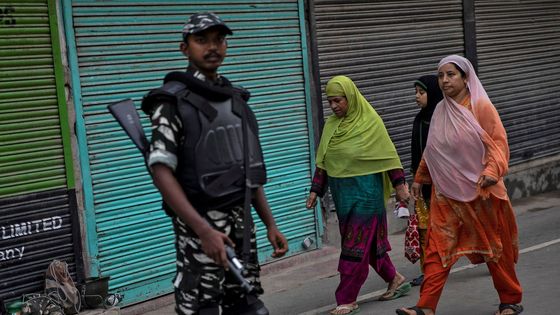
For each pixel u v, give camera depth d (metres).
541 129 11.23
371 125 6.11
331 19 8.46
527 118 11.01
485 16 10.34
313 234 8.26
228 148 3.59
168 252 7.00
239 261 3.52
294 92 8.05
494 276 5.62
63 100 6.20
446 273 5.43
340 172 6.05
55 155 6.18
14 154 5.93
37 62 6.05
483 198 5.24
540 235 8.66
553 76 11.40
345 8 8.61
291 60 8.02
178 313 3.68
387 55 9.10
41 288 6.11
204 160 3.54
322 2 8.35
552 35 11.36
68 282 6.05
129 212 6.69
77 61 6.31
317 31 8.31
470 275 7.02
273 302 6.74
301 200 8.12
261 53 7.71
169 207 3.68
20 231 5.98
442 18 9.77
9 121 5.89
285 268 7.83
